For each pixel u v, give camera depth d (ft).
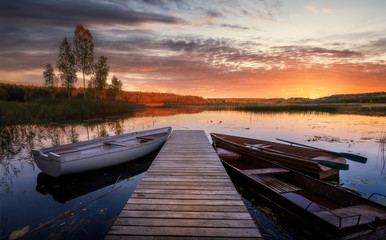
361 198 9.88
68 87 75.31
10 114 45.29
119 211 11.36
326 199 11.57
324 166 15.67
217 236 7.22
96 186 14.87
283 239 9.06
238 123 48.47
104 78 84.74
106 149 20.68
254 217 10.82
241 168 17.65
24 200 12.68
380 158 20.49
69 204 12.19
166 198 10.01
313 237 9.05
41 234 9.30
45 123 43.21
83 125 42.29
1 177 16.20
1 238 9.02
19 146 24.82
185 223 7.95
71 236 9.15
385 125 42.22
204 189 11.09
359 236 7.95
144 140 24.64
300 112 81.76
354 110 85.40
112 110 73.77
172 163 15.88
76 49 78.38
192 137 27.96
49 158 14.73
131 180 16.02
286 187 13.41
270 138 30.35
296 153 20.51
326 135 31.73
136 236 7.19
